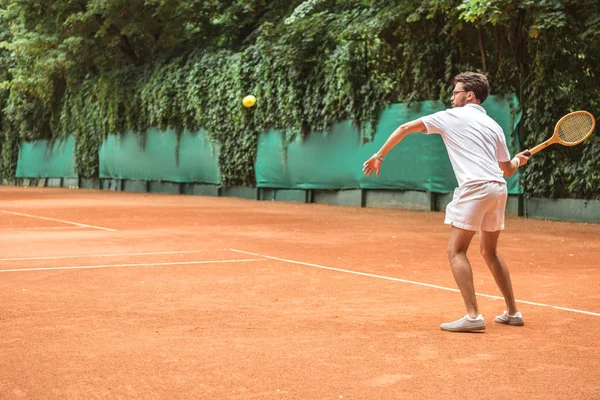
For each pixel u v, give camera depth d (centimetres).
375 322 575
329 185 2269
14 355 470
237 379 418
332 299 674
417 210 2009
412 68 2030
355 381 414
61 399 383
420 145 1984
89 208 2039
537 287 746
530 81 1738
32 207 2083
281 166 2434
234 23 2916
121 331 541
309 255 994
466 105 566
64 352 477
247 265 896
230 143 2645
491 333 539
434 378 421
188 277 802
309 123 2308
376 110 2109
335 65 2167
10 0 3431
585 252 1047
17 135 4216
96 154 3503
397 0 1969
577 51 1653
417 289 729
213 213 1847
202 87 2733
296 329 549
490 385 408
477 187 541
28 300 664
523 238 1254
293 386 404
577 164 1639
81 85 3531
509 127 1773
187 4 2831
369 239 1209
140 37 3222
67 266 883
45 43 3288
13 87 3678
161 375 425
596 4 1587
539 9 1586
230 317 593
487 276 813
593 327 561
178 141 2931
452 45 1931
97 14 3170
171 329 548
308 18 2248
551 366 447
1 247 1076
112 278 793
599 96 1633
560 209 1689
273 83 2419
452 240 556
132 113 3181
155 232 1316
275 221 1588
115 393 392
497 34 1828
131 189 3303
